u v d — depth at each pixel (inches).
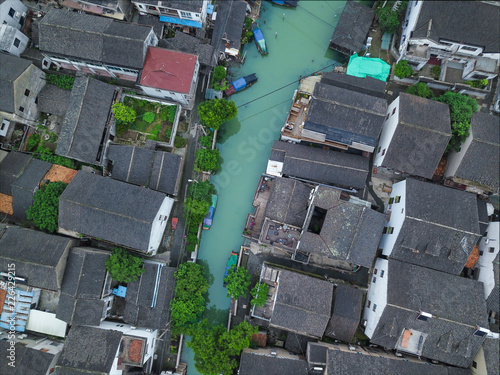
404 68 1625.2
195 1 1530.5
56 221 1476.4
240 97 1763.0
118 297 1590.8
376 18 1748.3
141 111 1622.8
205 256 1672.0
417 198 1440.7
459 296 1405.0
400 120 1444.4
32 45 1605.6
